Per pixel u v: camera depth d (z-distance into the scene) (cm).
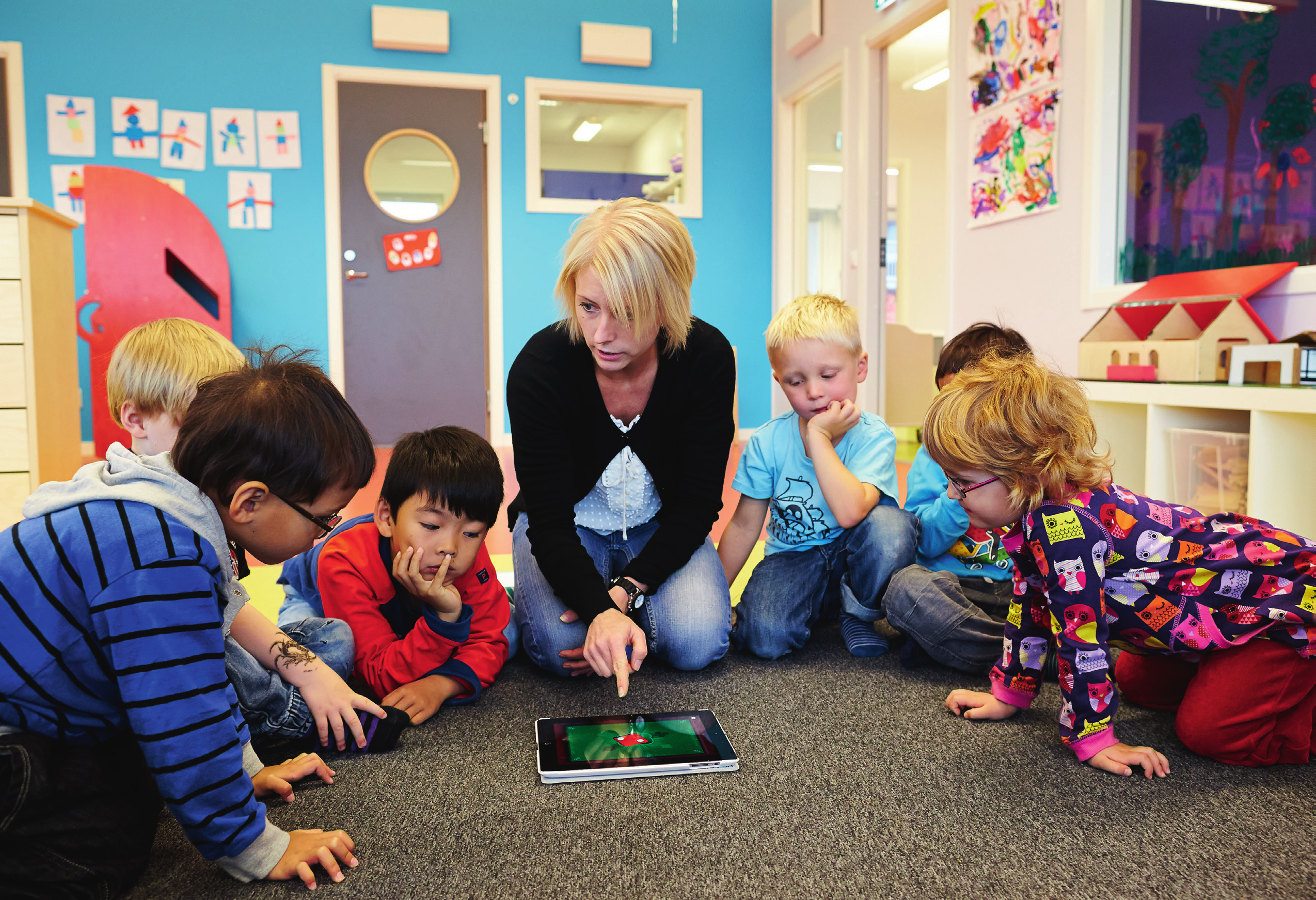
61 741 75
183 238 390
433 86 462
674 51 489
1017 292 299
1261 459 157
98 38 421
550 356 129
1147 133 250
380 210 462
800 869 79
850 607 145
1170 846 83
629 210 111
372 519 133
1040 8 281
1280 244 215
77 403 237
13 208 205
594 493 139
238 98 438
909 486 157
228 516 77
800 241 502
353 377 468
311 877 76
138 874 78
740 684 129
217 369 125
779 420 154
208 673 73
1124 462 204
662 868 79
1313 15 206
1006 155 301
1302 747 100
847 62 422
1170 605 101
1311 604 97
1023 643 110
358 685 126
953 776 98
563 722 111
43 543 72
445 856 82
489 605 130
